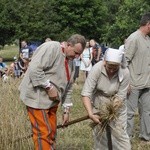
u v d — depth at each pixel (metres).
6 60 44.12
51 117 6.22
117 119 6.12
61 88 6.13
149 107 8.25
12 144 6.76
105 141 6.21
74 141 8.04
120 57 5.76
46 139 6.06
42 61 5.93
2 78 8.75
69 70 6.22
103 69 5.95
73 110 11.50
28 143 6.80
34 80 5.93
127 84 6.12
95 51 18.03
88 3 47.19
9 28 42.84
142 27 7.96
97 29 48.56
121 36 19.22
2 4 42.94
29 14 42.16
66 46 6.08
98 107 6.16
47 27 42.12
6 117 6.86
